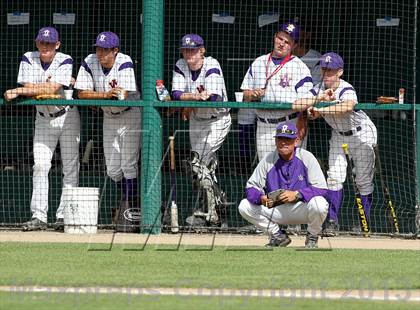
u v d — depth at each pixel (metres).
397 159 52.78
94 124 53.06
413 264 38.16
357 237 48.34
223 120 49.22
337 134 48.78
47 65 49.19
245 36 56.84
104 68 48.84
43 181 49.66
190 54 48.41
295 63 48.25
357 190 49.25
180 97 48.31
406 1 55.66
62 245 43.38
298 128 48.06
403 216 50.00
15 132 55.09
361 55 55.72
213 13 56.59
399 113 53.16
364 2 55.38
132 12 56.72
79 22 57.34
